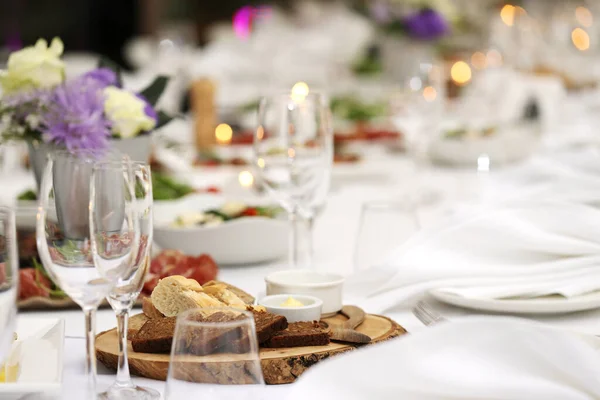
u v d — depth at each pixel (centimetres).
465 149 357
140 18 1145
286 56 632
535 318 181
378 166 337
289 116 197
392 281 187
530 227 194
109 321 183
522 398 137
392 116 454
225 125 405
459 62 533
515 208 198
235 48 668
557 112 477
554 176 282
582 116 525
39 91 206
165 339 157
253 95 565
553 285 182
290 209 202
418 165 357
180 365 133
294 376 155
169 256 194
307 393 133
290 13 955
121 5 1145
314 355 156
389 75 634
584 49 645
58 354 154
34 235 202
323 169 200
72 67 525
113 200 143
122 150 215
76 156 149
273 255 219
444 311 185
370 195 310
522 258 193
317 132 198
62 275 143
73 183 144
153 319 163
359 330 168
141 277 148
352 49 657
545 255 193
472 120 409
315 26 746
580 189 246
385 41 634
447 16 630
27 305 188
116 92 215
